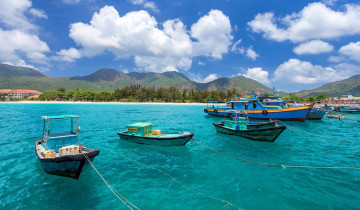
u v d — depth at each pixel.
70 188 9.84
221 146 18.81
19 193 9.24
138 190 9.72
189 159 14.68
